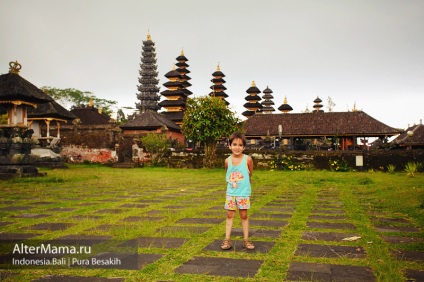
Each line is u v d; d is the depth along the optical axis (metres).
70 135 33.31
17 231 6.04
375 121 38.19
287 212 7.99
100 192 11.90
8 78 22.28
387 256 4.51
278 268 4.12
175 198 10.40
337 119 39.53
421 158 24.02
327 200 9.94
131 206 8.83
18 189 12.68
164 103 52.44
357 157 24.47
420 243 5.21
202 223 6.70
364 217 7.25
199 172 23.30
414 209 8.05
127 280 3.79
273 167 25.92
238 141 5.32
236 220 6.98
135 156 30.59
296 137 39.50
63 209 8.41
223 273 3.98
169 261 4.39
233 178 5.18
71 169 25.19
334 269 4.09
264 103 72.50
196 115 25.97
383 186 12.88
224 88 59.12
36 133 31.23
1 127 19.20
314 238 5.54
